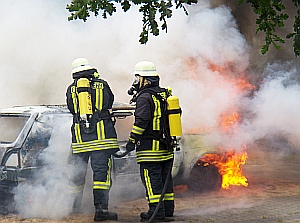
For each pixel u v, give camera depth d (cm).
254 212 678
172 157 639
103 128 628
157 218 617
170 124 621
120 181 707
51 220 635
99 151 624
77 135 632
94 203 626
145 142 620
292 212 677
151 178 620
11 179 639
